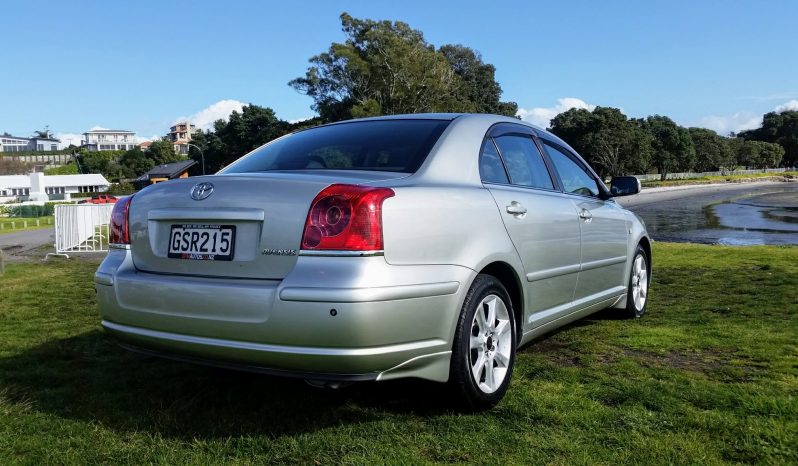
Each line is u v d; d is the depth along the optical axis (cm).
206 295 255
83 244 1352
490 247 292
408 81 4997
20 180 10462
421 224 260
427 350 257
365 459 241
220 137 9944
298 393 321
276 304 239
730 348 394
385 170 290
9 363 392
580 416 281
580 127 7962
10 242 1958
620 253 461
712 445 249
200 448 254
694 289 640
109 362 392
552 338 431
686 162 9262
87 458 246
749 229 1938
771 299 569
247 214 257
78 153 14162
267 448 253
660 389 314
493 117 361
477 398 285
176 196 282
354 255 237
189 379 350
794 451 242
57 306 609
